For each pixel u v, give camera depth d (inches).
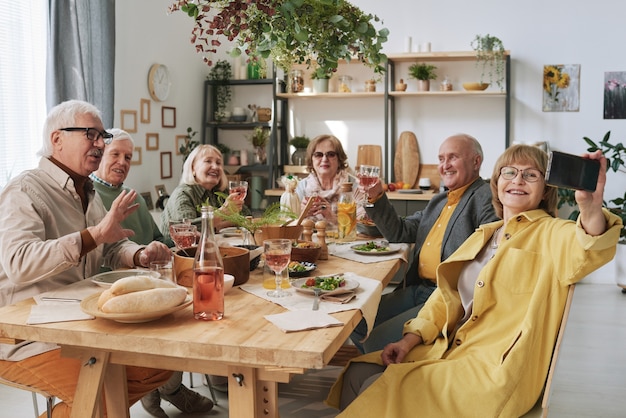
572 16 225.0
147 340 65.2
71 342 67.6
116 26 196.7
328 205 135.4
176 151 233.9
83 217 95.8
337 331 68.0
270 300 79.7
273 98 238.8
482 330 81.3
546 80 228.7
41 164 93.4
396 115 242.4
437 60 234.7
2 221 84.4
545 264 78.0
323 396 127.9
